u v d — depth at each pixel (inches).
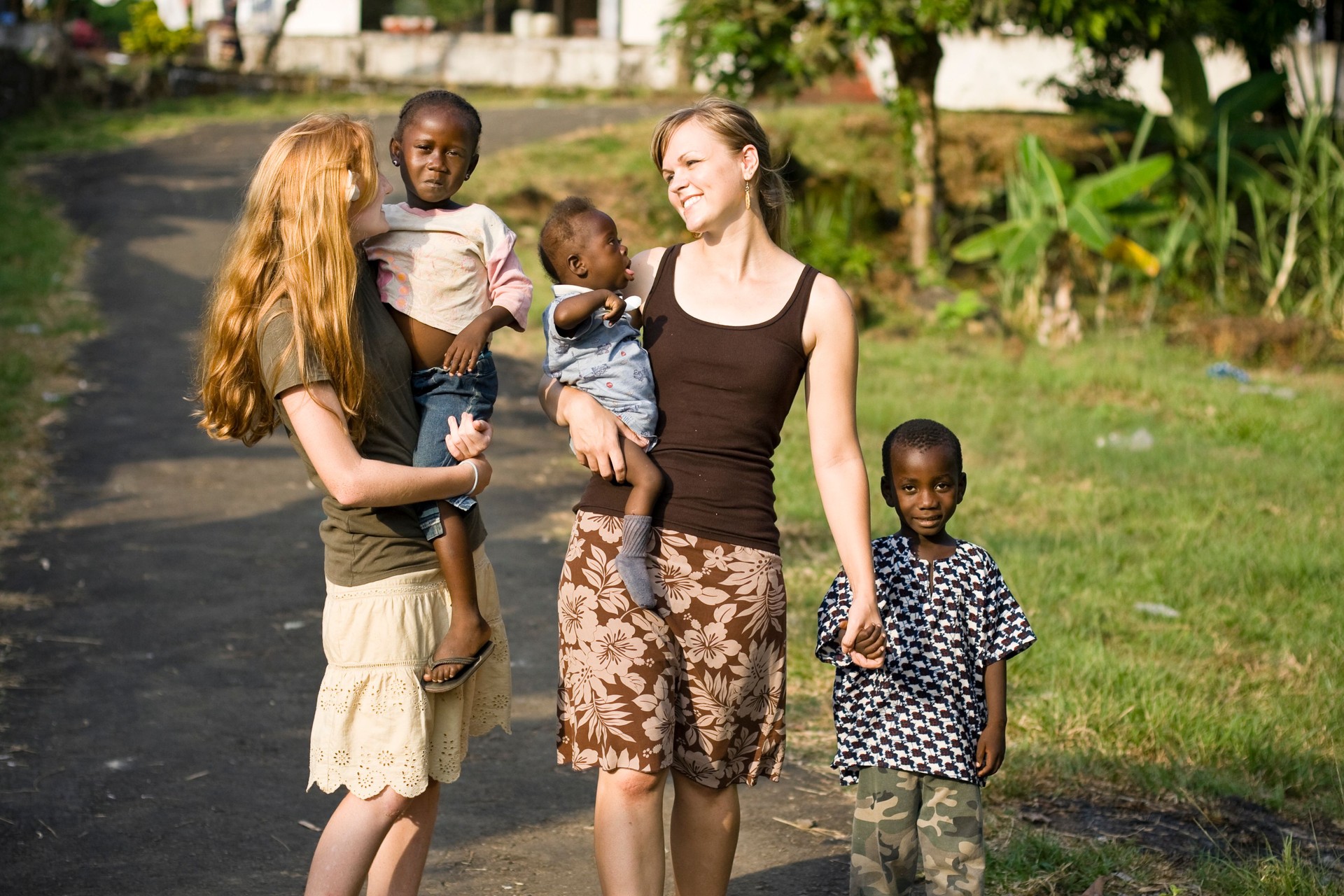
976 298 576.7
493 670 118.1
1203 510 319.0
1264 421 423.5
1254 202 627.5
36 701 190.9
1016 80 1005.2
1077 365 502.3
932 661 120.2
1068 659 211.0
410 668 108.5
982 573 122.5
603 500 114.0
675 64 1135.6
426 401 112.2
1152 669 205.8
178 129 879.7
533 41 1159.0
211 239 587.5
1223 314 613.0
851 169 763.4
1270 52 692.1
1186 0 603.5
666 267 118.6
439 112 110.0
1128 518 311.7
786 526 290.2
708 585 111.5
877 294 614.9
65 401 373.7
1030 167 581.9
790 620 231.6
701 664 112.0
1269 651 225.3
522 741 183.8
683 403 113.7
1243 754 177.9
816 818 160.6
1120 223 584.4
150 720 185.6
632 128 848.9
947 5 556.1
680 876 118.6
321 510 302.7
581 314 112.0
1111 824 157.2
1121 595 251.8
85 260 544.4
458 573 109.7
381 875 115.6
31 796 159.9
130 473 321.1
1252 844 152.9
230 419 107.9
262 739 180.4
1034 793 165.3
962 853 119.6
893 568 123.0
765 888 142.3
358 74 1167.6
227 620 229.8
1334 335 582.2
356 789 107.8
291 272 103.4
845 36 601.3
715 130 114.1
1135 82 1017.5
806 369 116.6
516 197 695.7
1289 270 613.9
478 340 108.3
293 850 148.4
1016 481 341.4
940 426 123.1
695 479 112.2
